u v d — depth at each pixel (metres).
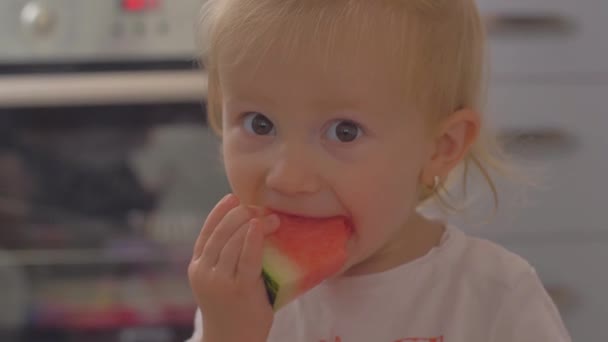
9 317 1.69
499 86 1.76
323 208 0.90
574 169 1.80
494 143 1.26
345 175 0.89
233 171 0.93
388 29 0.91
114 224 1.65
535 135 1.78
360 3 0.91
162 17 1.55
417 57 0.93
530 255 1.81
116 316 1.71
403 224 0.99
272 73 0.89
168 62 1.56
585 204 1.81
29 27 1.54
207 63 1.02
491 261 1.02
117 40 1.55
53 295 1.70
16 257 1.65
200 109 1.56
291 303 1.04
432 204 1.18
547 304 1.00
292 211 0.91
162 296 1.71
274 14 0.90
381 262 1.02
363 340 1.01
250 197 0.92
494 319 0.99
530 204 1.79
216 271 0.87
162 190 1.62
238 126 0.93
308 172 0.89
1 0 1.53
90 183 1.61
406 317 1.00
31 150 1.57
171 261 1.67
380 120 0.91
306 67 0.88
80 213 1.63
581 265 1.83
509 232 1.79
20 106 1.53
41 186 1.60
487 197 1.64
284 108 0.89
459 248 1.03
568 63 1.78
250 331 0.87
